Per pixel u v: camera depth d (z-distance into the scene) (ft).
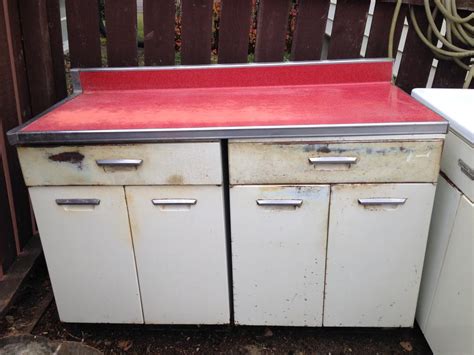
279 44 7.24
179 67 6.86
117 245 5.81
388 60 6.79
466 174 4.94
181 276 5.95
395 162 5.17
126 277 6.00
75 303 6.23
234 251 5.76
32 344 5.09
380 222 5.50
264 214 5.53
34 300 7.11
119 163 5.29
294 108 5.82
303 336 6.54
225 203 5.70
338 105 5.89
